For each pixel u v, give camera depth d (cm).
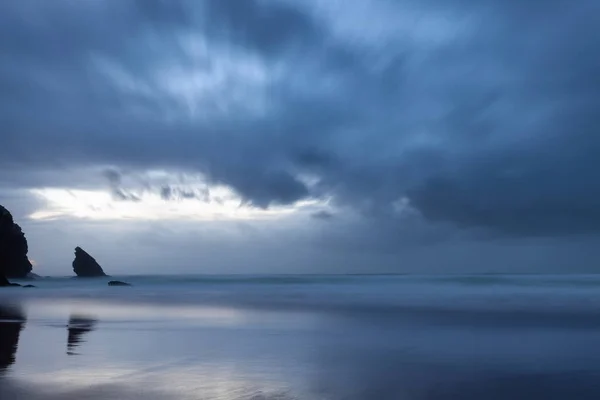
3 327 2453
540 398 1152
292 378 1337
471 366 1507
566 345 1922
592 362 1570
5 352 1714
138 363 1529
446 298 5281
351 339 2073
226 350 1786
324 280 13812
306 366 1502
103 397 1132
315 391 1203
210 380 1308
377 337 2147
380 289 7912
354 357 1652
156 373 1387
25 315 3114
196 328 2466
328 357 1656
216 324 2648
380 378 1340
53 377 1327
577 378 1345
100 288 8331
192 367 1474
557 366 1504
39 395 1145
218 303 4453
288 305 4206
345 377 1352
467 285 9400
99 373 1381
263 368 1466
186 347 1856
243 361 1573
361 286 9381
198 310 3609
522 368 1475
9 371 1402
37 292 6681
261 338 2114
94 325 2562
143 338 2092
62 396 1138
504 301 4688
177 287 9006
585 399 1148
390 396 1164
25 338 2062
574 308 3781
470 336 2175
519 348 1848
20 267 11200
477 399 1146
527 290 7144
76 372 1391
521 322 2752
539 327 2511
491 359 1622
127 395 1152
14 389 1201
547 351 1781
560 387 1248
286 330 2412
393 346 1897
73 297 5334
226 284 10969
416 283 10819
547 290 7081
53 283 10912
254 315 3219
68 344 1905
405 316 3144
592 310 3581
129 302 4509
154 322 2742
